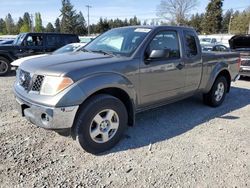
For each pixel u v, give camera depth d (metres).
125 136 4.07
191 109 5.55
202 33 68.81
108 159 3.38
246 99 6.66
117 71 3.52
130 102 3.79
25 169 3.08
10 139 3.81
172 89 4.45
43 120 3.17
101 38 4.66
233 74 6.11
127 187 2.82
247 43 10.18
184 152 3.61
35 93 3.21
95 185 2.84
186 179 2.98
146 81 3.93
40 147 3.62
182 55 4.52
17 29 87.69
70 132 3.39
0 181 2.83
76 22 72.00
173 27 4.47
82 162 3.29
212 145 3.85
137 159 3.39
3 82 8.42
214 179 3.00
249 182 2.97
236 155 3.57
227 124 4.73
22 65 3.70
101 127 3.49
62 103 3.04
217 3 65.94
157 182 2.92
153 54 3.77
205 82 5.24
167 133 4.24
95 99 3.35
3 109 5.18
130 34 4.23
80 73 3.20
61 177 2.96
